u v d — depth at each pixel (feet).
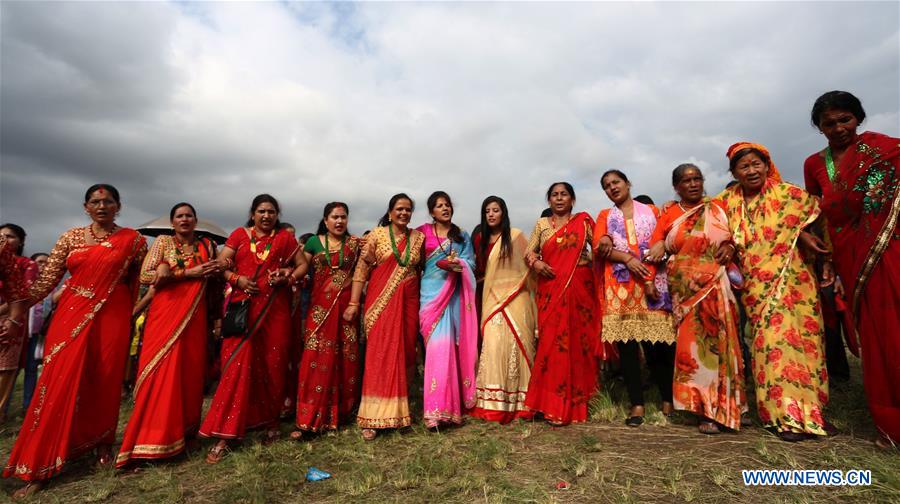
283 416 16.46
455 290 15.90
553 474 10.17
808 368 11.32
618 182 14.69
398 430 14.02
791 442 10.77
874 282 10.36
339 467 11.66
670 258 13.30
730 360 11.98
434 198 15.96
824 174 11.66
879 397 10.15
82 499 10.73
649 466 10.11
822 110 11.07
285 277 13.87
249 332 13.35
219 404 12.67
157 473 11.68
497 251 16.49
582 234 14.90
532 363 15.69
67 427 11.65
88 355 12.34
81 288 12.54
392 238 15.08
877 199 10.36
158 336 12.80
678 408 12.34
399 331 14.40
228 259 13.64
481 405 15.23
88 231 13.07
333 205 15.17
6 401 17.42
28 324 19.30
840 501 8.21
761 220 12.26
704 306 12.37
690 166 13.29
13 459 11.33
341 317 14.96
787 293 11.75
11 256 12.24
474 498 9.36
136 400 12.39
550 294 14.87
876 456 9.57
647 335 13.21
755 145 12.47
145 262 13.14
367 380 14.12
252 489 10.31
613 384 17.66
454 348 15.21
